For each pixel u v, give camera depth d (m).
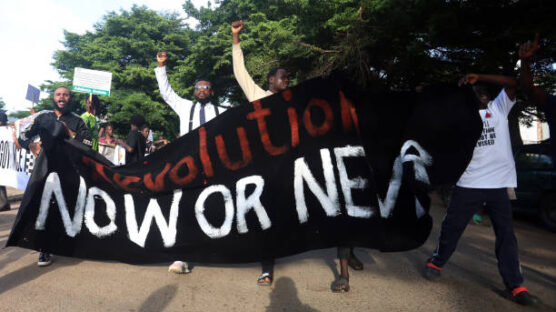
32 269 3.09
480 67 7.45
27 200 2.94
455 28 6.42
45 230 2.98
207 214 2.87
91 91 5.24
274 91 3.17
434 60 8.44
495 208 2.64
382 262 3.42
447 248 2.81
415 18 6.96
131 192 2.99
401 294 2.60
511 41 6.41
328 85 2.88
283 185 2.78
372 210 2.65
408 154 2.65
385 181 2.70
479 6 6.32
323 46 10.51
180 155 2.97
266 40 12.77
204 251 2.82
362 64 9.09
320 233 2.67
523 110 9.88
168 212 2.93
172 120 23.22
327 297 2.54
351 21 8.52
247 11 19.84
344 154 2.77
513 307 2.41
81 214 3.02
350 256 3.18
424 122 2.71
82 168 3.06
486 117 2.71
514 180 2.66
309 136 2.83
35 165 3.02
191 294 2.57
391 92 2.85
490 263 3.44
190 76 19.72
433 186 2.59
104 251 2.96
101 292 2.59
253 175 2.84
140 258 2.91
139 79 22.84
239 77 3.23
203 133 2.96
